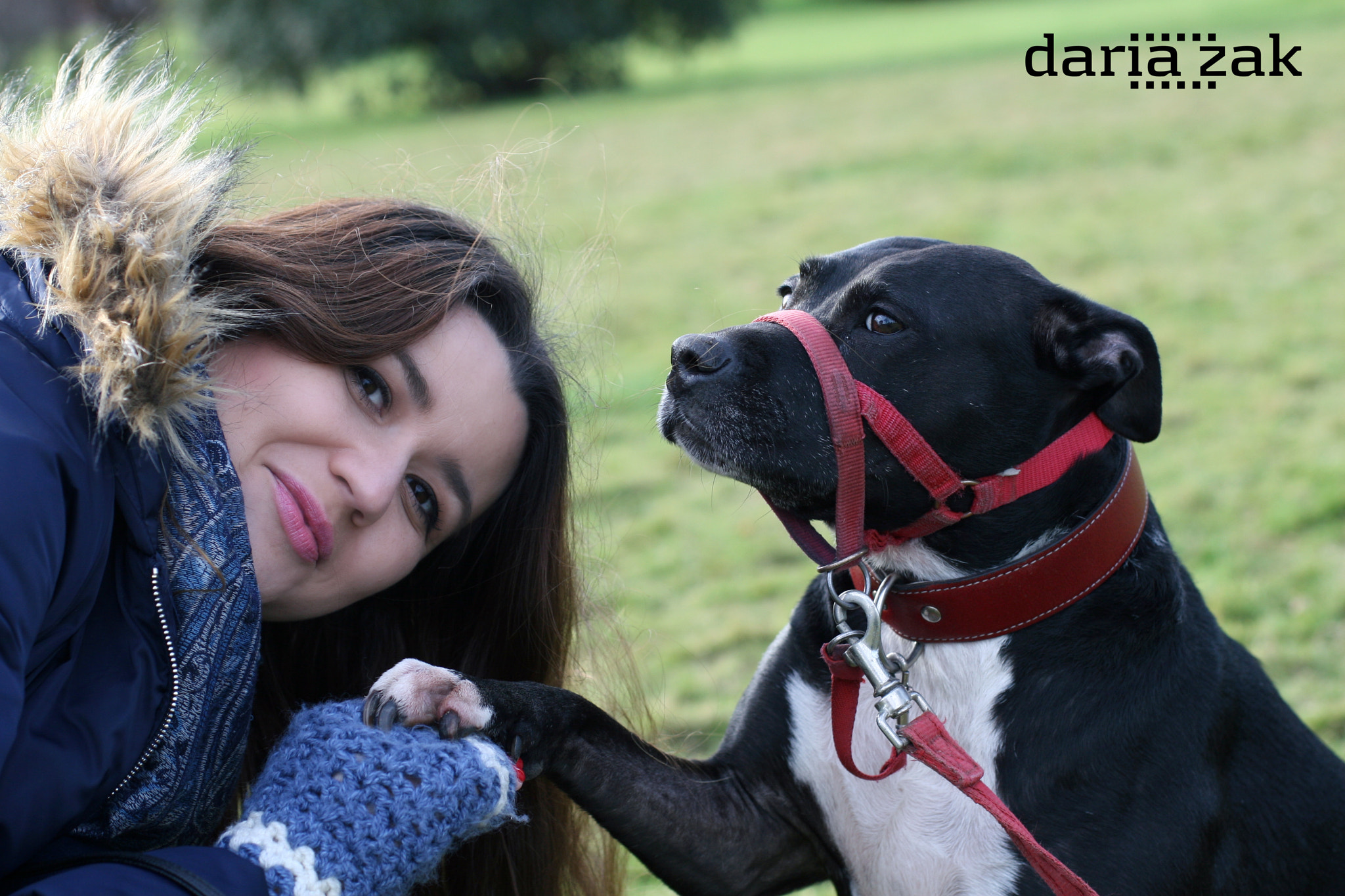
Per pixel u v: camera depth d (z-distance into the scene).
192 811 1.76
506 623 2.30
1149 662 2.07
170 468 1.65
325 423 1.79
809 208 9.96
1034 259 7.89
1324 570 3.82
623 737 2.11
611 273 8.16
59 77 1.83
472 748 1.73
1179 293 6.93
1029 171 10.63
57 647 1.55
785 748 2.26
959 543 2.16
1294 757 2.23
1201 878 2.03
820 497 2.20
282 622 2.23
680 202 10.52
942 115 13.89
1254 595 3.68
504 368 2.03
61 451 1.52
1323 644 3.43
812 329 2.16
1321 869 2.21
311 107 21.12
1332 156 10.03
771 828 2.24
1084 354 2.09
